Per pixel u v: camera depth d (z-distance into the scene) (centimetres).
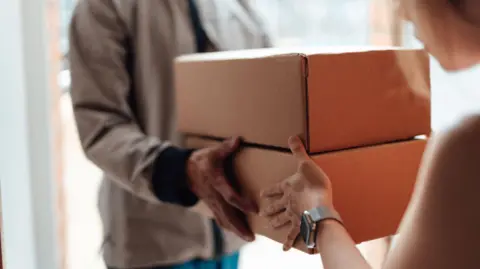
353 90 96
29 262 208
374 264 161
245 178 108
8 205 183
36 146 213
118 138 128
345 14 219
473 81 69
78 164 276
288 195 96
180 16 137
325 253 85
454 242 65
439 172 67
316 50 98
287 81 95
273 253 274
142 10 134
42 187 215
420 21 69
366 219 100
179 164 119
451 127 67
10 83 187
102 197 145
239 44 144
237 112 108
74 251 253
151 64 135
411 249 69
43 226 216
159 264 139
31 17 206
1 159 176
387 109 100
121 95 132
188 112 123
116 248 140
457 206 65
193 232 139
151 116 137
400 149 102
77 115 132
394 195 102
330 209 89
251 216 111
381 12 189
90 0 132
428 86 104
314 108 93
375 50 98
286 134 96
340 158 96
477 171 64
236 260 155
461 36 66
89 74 131
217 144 115
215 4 142
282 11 223
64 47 221
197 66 118
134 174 124
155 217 138
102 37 130
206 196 117
